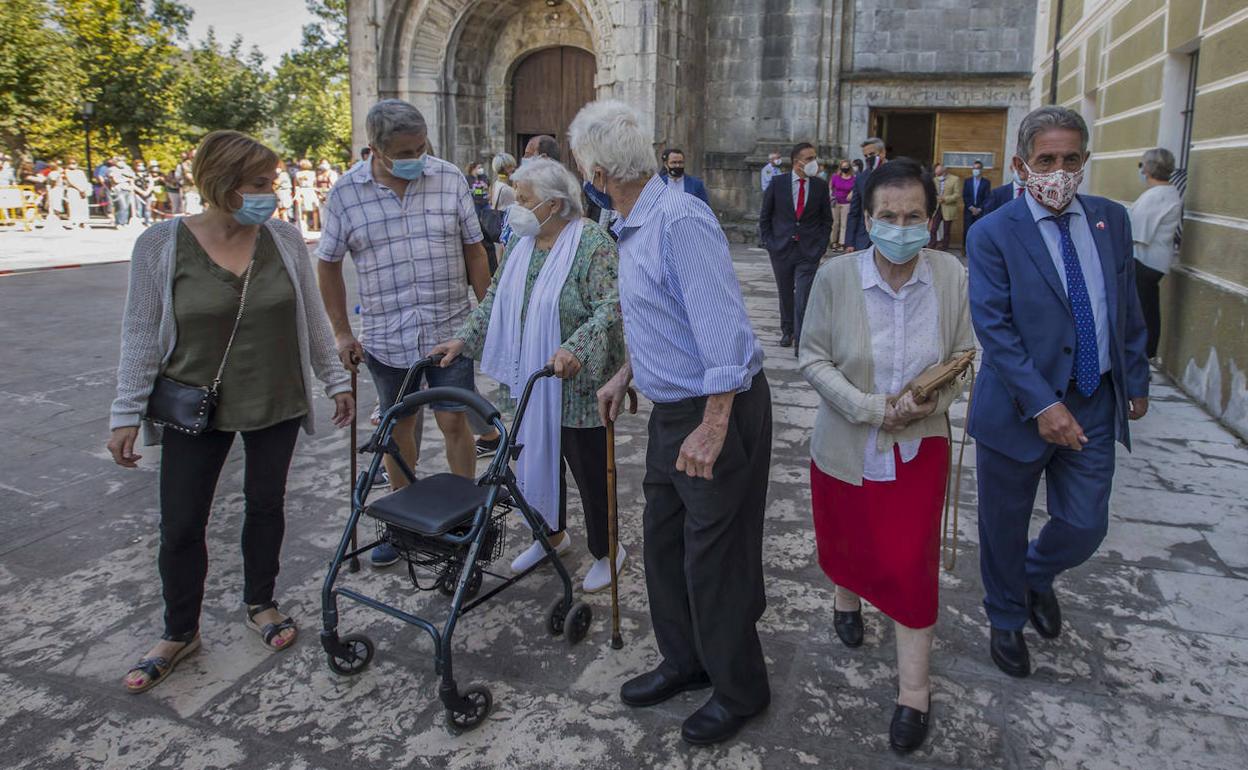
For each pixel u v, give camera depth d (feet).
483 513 9.40
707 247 8.02
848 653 10.54
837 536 9.21
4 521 14.53
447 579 11.59
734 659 8.75
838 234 53.88
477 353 12.29
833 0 55.62
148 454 17.97
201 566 10.25
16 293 38.96
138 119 102.47
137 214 81.30
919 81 55.62
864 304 8.88
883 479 8.79
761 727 9.19
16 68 83.71
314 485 16.03
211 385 9.69
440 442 18.51
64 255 54.24
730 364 7.95
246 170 9.37
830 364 9.08
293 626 10.89
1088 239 9.39
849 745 8.90
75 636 11.02
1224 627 10.96
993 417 9.68
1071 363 9.32
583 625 10.86
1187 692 9.68
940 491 8.80
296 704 9.65
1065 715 9.30
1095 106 37.86
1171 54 25.07
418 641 10.87
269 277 10.02
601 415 10.07
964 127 56.34
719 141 59.16
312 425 10.81
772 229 26.61
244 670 10.28
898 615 8.68
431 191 12.44
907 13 55.36
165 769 8.64
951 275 8.91
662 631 9.55
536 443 11.30
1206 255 20.81
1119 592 11.84
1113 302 9.28
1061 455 9.80
